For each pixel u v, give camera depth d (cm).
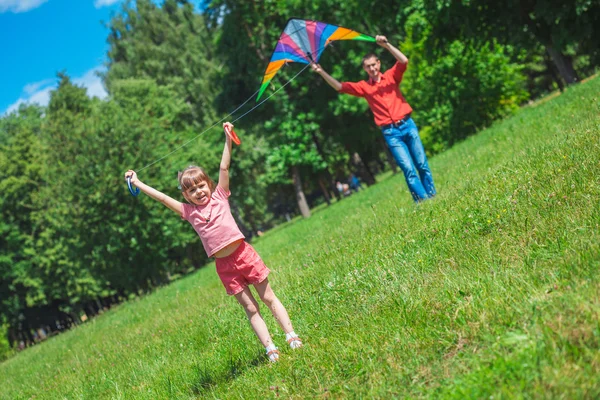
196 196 564
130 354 973
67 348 1730
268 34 4419
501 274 479
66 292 4744
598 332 331
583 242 460
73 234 3491
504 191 714
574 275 418
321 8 4134
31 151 4622
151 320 1404
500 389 319
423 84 3597
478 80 3400
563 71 2764
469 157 1527
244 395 486
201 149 4462
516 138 1397
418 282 558
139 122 3762
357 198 2972
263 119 4997
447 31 2781
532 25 2594
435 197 975
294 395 436
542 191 626
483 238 592
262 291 572
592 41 2533
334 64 4334
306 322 620
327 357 475
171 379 652
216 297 1198
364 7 3055
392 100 1045
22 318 5400
